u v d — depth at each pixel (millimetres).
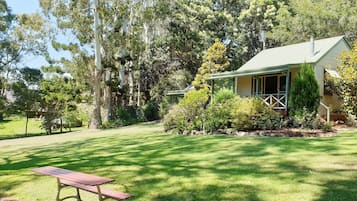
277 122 13953
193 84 26766
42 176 7383
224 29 36250
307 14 30391
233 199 5000
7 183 7004
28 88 27406
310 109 14570
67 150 11938
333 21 29531
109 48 26141
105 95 27516
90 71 26422
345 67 13953
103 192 4887
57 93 26609
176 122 15594
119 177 6758
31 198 5863
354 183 5441
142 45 26938
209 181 6012
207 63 27094
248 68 21359
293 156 7871
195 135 13852
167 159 8430
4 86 27203
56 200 5504
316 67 17547
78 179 4629
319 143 9758
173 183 6047
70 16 24781
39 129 30328
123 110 28422
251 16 36094
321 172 6238
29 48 27531
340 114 17469
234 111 13859
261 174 6309
